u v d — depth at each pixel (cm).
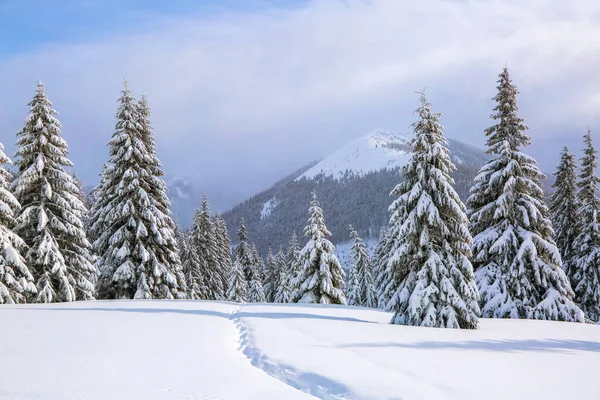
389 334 1346
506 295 2209
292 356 940
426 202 1802
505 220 2333
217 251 5384
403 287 1845
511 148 2422
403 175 1978
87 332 1186
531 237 2250
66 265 2538
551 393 718
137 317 1561
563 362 990
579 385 773
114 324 1359
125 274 2533
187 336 1180
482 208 2403
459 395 689
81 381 697
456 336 1375
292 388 739
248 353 1025
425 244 1778
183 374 775
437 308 1736
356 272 5316
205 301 2497
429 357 980
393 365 880
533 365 941
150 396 638
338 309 2345
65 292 2394
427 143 1870
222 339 1171
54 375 725
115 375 744
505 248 2238
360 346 1095
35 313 1603
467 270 1794
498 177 2361
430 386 730
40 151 2489
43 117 2530
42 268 2409
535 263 2203
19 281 2217
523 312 2202
